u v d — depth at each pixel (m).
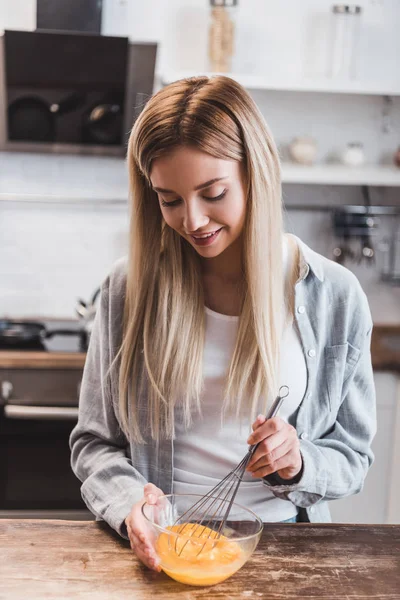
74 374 2.78
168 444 1.36
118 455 1.37
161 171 1.13
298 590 1.06
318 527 1.26
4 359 2.72
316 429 1.41
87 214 3.30
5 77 2.82
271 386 1.32
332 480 1.29
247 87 2.96
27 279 3.31
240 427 1.35
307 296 1.39
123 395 1.36
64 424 2.79
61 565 1.10
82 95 2.90
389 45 3.21
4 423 2.77
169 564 1.04
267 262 1.26
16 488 2.82
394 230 3.38
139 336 1.36
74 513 2.86
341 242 3.38
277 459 1.18
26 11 3.02
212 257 1.30
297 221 3.36
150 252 1.33
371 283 3.40
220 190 1.14
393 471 2.97
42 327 3.09
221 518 1.12
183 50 3.12
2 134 2.98
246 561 1.11
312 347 1.38
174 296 1.32
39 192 3.25
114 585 1.05
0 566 1.09
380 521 3.02
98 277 3.35
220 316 1.34
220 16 2.93
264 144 1.20
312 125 3.28
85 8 2.79
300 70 3.17
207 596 1.03
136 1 3.07
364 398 1.45
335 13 2.98
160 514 1.14
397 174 3.08
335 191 3.35
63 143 3.02
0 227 3.26
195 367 1.32
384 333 3.30
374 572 1.12
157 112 1.14
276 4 3.12
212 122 1.12
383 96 3.29
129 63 2.85
